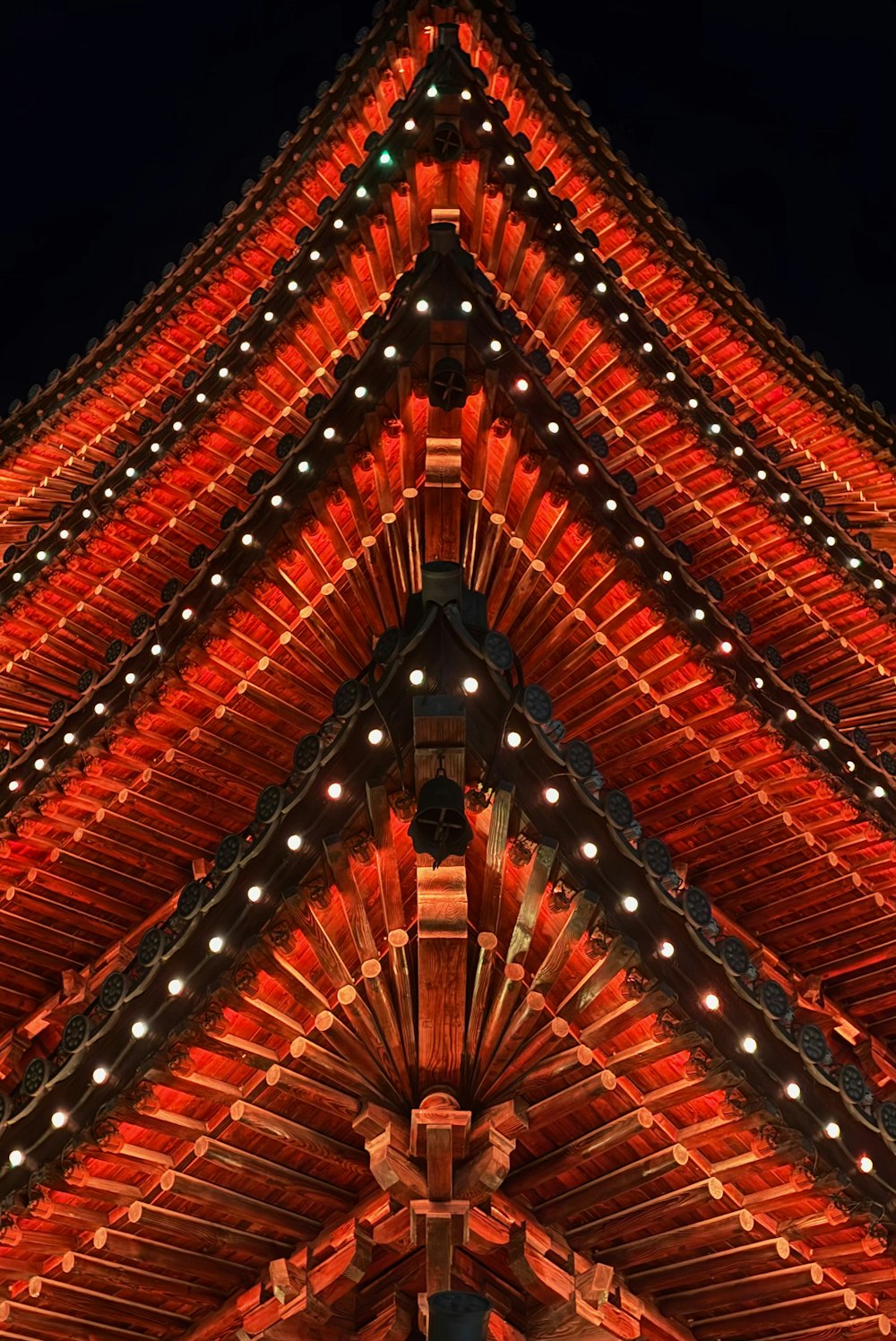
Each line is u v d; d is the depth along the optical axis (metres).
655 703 13.56
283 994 9.22
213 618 13.24
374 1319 9.03
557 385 17.45
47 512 22.78
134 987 8.98
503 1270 9.15
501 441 12.25
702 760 13.71
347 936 9.10
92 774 13.97
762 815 14.16
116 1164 9.28
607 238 22.19
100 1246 9.33
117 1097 8.87
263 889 8.77
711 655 13.52
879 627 18.16
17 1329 9.92
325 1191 9.34
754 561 17.58
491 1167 8.20
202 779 14.03
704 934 9.12
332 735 8.89
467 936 8.34
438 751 8.21
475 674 8.73
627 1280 9.92
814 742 14.05
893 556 22.69
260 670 13.36
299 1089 8.70
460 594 8.95
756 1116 9.05
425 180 15.45
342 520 12.83
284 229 21.95
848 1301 9.88
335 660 13.07
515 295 16.95
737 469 17.73
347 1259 8.83
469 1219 8.23
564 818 8.82
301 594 13.01
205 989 8.81
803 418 23.94
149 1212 9.25
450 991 8.20
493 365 11.88
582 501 12.65
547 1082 8.83
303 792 8.84
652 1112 9.20
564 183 21.56
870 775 14.53
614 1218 9.50
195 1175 9.42
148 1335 10.23
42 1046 14.59
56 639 18.14
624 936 8.71
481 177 15.34
